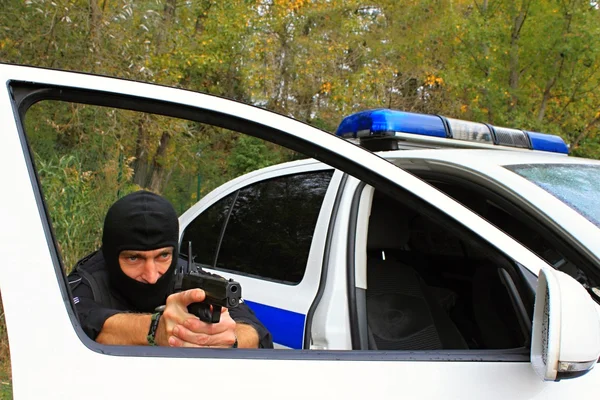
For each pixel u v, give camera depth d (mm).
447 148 2994
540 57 10961
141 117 6508
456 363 1314
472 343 2484
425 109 13570
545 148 3512
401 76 13961
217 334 1264
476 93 11625
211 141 10109
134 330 1330
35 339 1080
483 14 11820
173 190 9680
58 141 5531
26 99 1261
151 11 7441
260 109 1504
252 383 1184
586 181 2395
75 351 1104
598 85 11008
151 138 7984
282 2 13148
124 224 1525
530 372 1321
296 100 14570
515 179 2254
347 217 2271
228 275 2812
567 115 11664
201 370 1168
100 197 5578
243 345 1514
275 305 2387
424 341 2240
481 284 2324
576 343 1198
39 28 6270
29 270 1115
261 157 10422
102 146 6012
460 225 1491
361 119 2932
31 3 5922
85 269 1689
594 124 11633
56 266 1146
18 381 1047
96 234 4965
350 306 2057
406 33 13773
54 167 4699
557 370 1200
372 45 14047
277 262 2568
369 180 1509
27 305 1095
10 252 1112
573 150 11672
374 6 14742
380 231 2572
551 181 2332
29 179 1179
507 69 11438
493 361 1326
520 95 11258
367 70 13234
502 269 1499
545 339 1236
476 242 1489
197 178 9961
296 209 2627
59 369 1081
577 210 2135
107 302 1619
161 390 1123
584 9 10305
